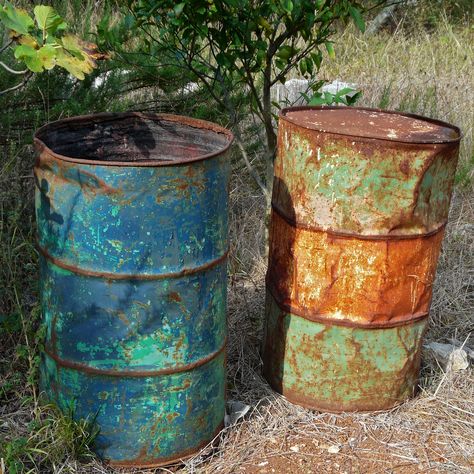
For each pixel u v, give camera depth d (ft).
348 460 10.26
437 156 9.87
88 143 10.34
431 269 10.77
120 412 9.26
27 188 13.46
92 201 8.43
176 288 8.89
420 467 10.18
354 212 10.04
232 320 13.28
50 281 9.18
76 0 15.42
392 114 11.80
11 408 10.44
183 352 9.21
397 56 26.07
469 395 11.68
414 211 10.07
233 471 9.91
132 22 12.84
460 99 22.12
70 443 9.26
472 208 18.19
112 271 8.64
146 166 8.28
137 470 9.64
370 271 10.28
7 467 9.01
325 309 10.61
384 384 11.03
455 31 30.35
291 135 10.36
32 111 13.42
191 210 8.73
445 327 13.85
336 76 23.56
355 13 12.03
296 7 12.00
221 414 10.27
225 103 14.39
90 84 14.24
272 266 11.35
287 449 10.41
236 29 12.40
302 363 11.05
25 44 8.50
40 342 9.71
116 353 8.97
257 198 17.11
